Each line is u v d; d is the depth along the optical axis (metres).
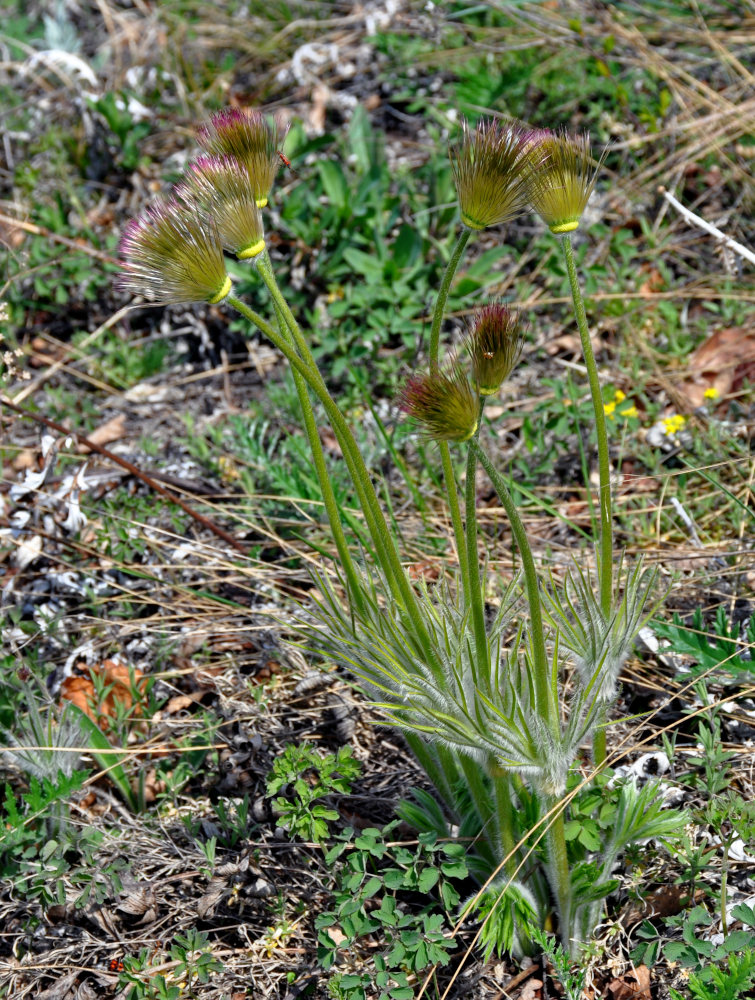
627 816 1.97
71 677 2.84
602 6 5.09
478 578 1.64
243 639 2.97
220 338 4.24
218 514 3.32
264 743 2.63
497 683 1.74
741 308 3.80
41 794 2.41
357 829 2.40
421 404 1.48
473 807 2.14
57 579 3.14
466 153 1.59
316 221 4.11
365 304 3.85
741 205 4.21
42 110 5.61
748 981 1.78
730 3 5.02
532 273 4.16
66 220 4.61
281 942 2.21
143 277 1.55
